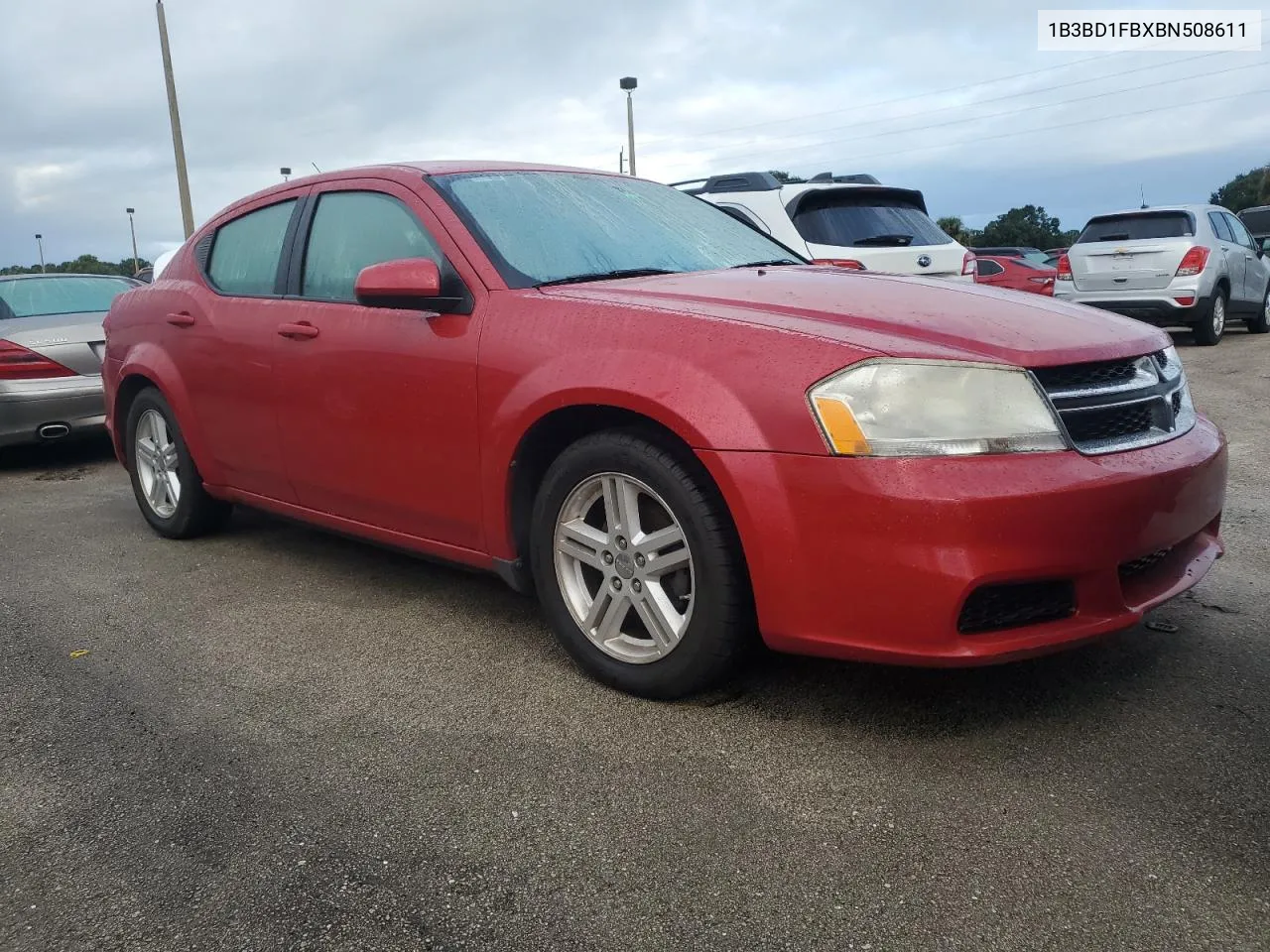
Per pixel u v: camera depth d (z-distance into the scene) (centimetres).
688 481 255
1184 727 252
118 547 468
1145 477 238
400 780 242
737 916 188
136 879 206
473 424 299
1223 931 178
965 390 231
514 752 253
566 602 291
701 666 262
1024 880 195
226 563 433
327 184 377
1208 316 1127
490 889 199
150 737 270
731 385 246
